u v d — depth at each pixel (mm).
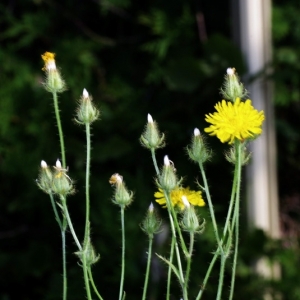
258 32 1022
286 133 1290
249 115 562
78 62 1207
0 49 1223
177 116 1148
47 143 1147
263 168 1031
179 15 1205
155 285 902
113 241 999
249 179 1033
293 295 973
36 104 1183
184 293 569
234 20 1042
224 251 566
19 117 1188
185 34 1191
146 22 1190
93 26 1256
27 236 1191
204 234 943
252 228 1027
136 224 988
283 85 1236
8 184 1197
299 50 1237
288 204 1348
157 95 1205
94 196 1077
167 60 1204
